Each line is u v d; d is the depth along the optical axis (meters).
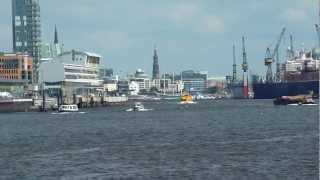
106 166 114.50
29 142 170.50
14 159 129.00
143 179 99.94
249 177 99.06
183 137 175.12
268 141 155.38
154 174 104.25
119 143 160.25
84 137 183.38
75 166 115.50
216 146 146.12
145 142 161.38
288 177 97.94
